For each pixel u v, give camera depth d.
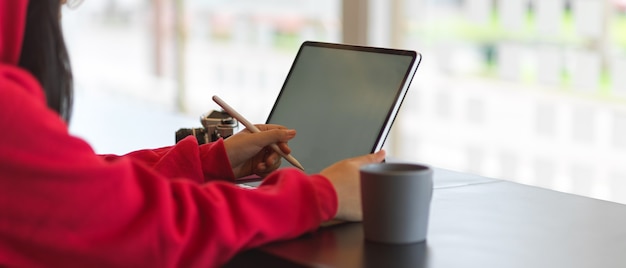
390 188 1.08
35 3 1.08
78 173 0.93
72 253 0.95
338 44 1.60
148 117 4.54
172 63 4.89
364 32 3.28
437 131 3.29
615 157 2.73
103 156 1.52
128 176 0.98
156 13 4.99
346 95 1.52
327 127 1.52
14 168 0.93
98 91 5.64
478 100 3.11
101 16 5.53
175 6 4.81
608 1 2.67
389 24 3.31
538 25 2.87
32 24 1.08
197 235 1.01
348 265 1.00
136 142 3.79
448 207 1.31
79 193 0.94
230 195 1.05
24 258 0.96
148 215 0.97
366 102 1.47
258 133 1.46
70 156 0.94
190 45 4.71
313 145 1.53
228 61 4.37
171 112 4.80
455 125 3.21
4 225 0.94
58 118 0.97
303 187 1.13
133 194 0.98
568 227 1.19
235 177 1.48
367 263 1.01
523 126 2.98
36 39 1.08
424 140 3.35
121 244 0.96
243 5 4.20
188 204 1.01
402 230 1.09
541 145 2.94
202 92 4.64
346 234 1.15
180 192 1.02
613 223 1.22
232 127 1.66
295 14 3.80
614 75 2.69
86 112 4.78
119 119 4.47
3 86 0.94
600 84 2.73
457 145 3.22
